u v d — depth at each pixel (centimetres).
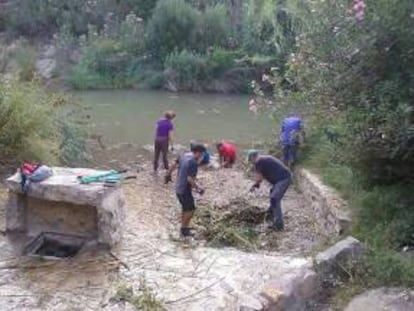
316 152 1188
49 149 1153
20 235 812
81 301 642
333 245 763
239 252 807
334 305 664
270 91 2661
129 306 632
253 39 2822
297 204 1077
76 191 761
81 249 777
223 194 1120
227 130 1817
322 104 967
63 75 2875
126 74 2834
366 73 827
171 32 2877
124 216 841
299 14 1158
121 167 1327
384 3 794
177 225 941
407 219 779
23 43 3053
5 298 645
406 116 757
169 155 1452
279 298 640
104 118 1989
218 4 2986
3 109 1081
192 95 2612
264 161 959
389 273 686
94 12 3153
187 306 638
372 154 823
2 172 1052
